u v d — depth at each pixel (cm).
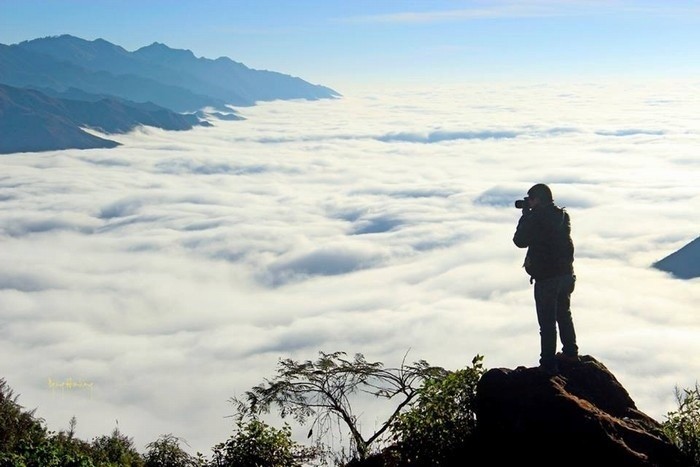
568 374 1035
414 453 971
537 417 897
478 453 922
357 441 1204
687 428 898
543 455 870
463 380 999
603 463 836
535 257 1027
